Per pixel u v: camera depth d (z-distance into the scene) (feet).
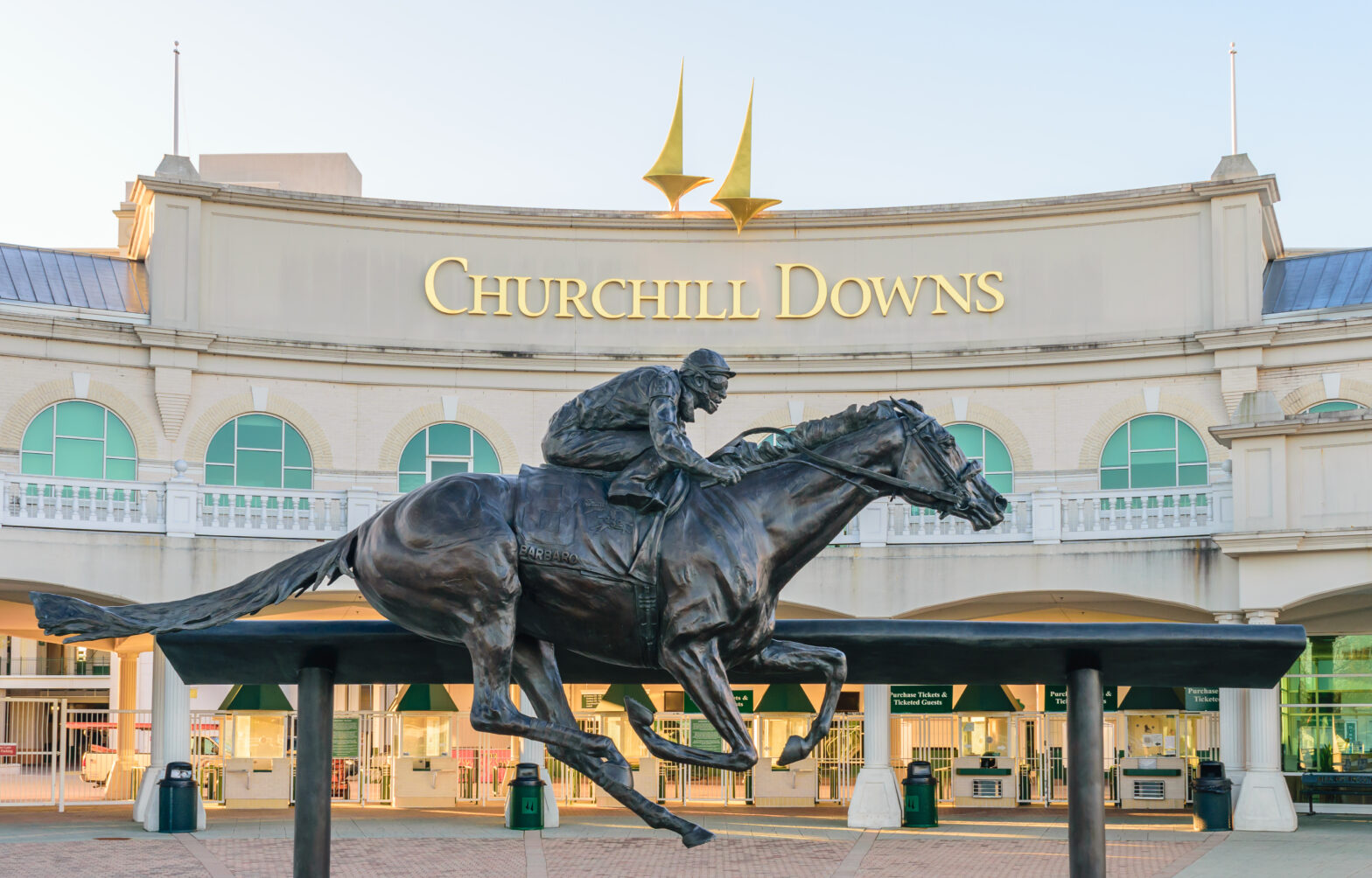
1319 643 108.68
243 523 93.76
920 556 94.79
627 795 24.86
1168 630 26.73
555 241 120.47
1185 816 101.71
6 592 94.07
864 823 92.53
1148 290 116.26
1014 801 108.78
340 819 98.07
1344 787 103.76
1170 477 113.80
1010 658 27.68
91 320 110.11
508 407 118.42
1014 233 118.93
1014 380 117.08
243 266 116.16
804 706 105.91
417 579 24.63
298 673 29.25
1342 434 86.99
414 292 118.73
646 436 26.13
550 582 24.76
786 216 120.16
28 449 108.37
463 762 112.98
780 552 25.79
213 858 74.59
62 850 77.87
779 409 118.73
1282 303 117.39
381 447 116.37
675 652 24.61
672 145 123.95
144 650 118.01
